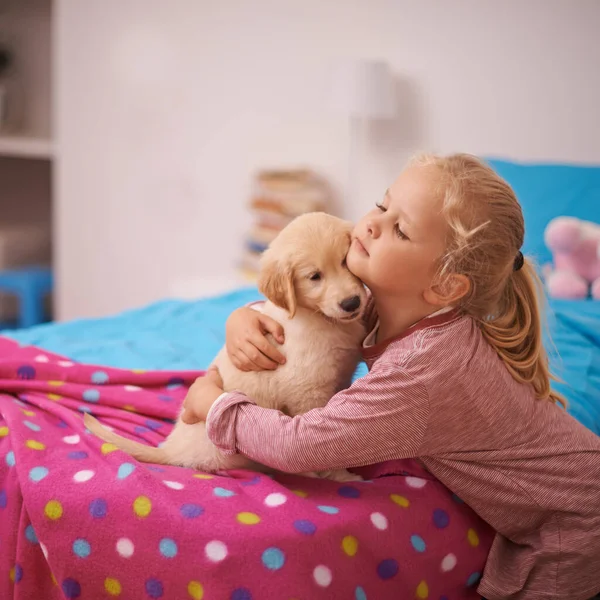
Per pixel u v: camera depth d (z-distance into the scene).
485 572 1.23
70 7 4.11
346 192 3.53
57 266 4.44
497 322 1.21
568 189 2.68
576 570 1.17
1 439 1.28
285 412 1.26
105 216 4.24
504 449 1.18
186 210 4.00
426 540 1.15
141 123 4.03
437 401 1.11
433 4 3.17
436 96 3.23
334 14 3.41
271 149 3.70
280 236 1.24
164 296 4.16
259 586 0.99
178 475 1.16
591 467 1.19
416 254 1.13
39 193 4.90
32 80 4.74
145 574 1.03
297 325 1.24
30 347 1.76
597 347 1.89
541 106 3.03
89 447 1.23
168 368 1.90
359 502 1.13
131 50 3.98
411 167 1.19
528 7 2.98
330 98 3.21
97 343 2.12
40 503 1.09
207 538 1.00
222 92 3.78
